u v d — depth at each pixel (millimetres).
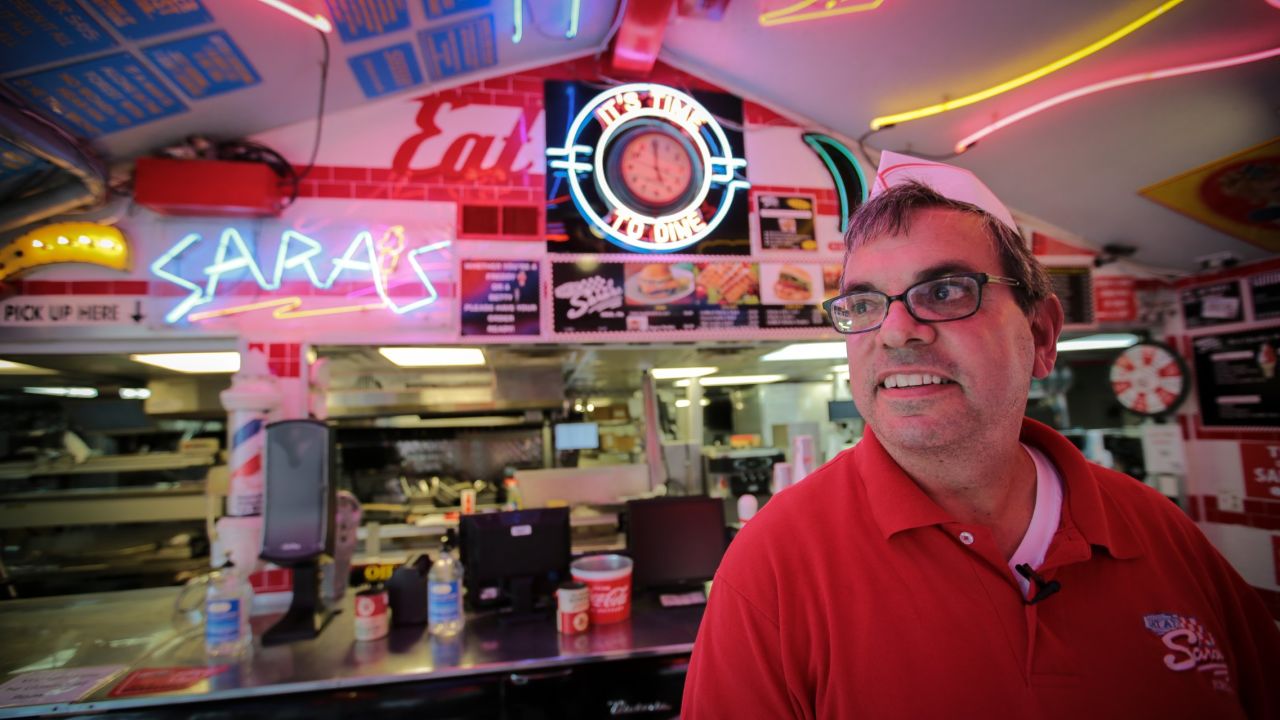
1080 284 3654
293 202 3014
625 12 2869
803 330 3391
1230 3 2051
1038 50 2512
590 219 3254
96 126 2584
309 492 2588
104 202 2783
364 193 3086
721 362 4152
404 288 3070
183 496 5035
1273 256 3258
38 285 2824
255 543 2766
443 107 3193
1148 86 2469
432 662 2215
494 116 3234
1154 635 751
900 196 855
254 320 2945
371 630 2445
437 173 3156
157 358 3182
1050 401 4820
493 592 2742
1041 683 714
